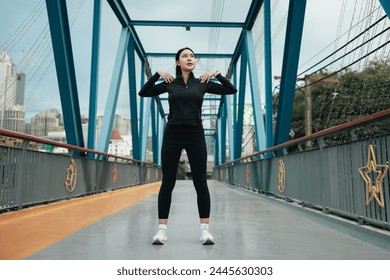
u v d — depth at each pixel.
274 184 5.41
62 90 5.23
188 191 7.55
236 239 2.25
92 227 2.73
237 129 12.09
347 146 2.70
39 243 2.12
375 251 1.93
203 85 2.21
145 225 2.84
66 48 5.33
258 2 9.34
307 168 3.72
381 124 10.09
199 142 2.15
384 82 16.75
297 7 5.10
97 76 7.35
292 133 20.48
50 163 4.25
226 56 14.59
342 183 2.77
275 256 1.81
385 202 2.11
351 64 7.95
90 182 5.97
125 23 10.59
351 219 2.71
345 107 18.08
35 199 3.81
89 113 7.21
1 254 1.84
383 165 2.14
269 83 7.43
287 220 3.20
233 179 11.78
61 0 5.19
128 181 9.42
